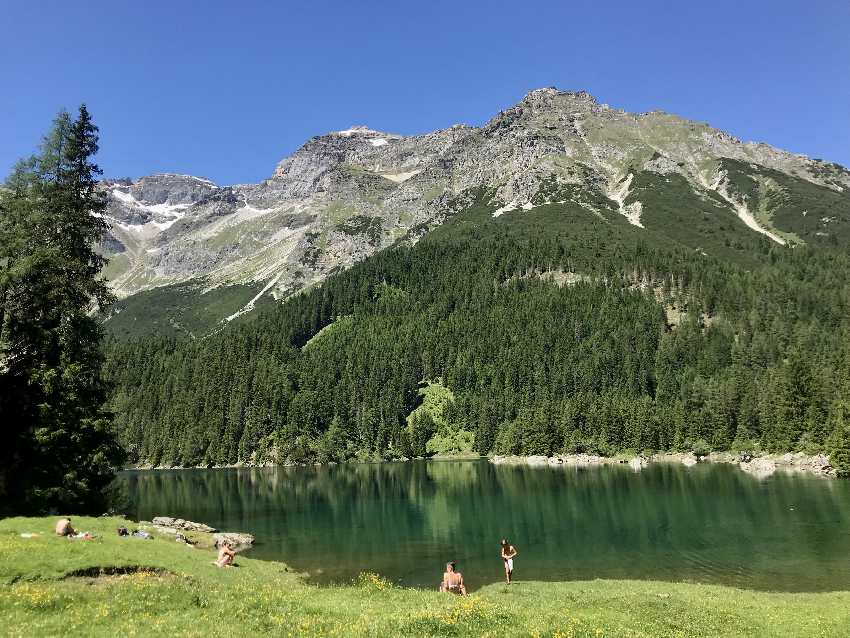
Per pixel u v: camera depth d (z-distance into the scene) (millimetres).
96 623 19391
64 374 53125
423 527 77750
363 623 21172
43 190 57562
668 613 32125
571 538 67250
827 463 116875
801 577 46969
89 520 45125
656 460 165625
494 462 182875
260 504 102812
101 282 60438
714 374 199750
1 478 50062
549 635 20219
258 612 22266
